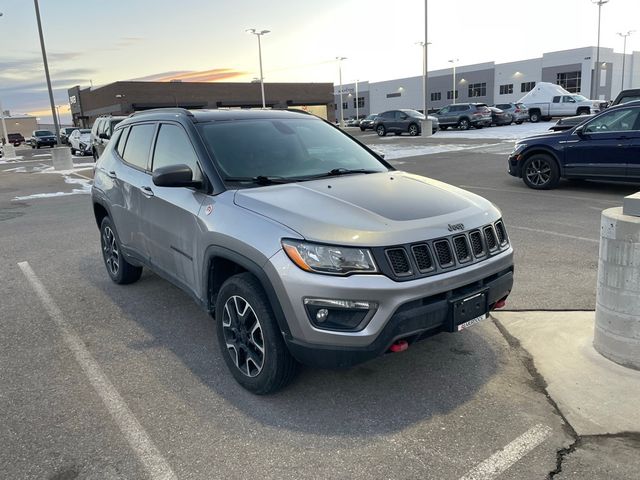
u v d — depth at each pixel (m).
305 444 2.93
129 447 2.95
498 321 4.39
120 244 5.28
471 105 35.88
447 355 3.88
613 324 3.59
